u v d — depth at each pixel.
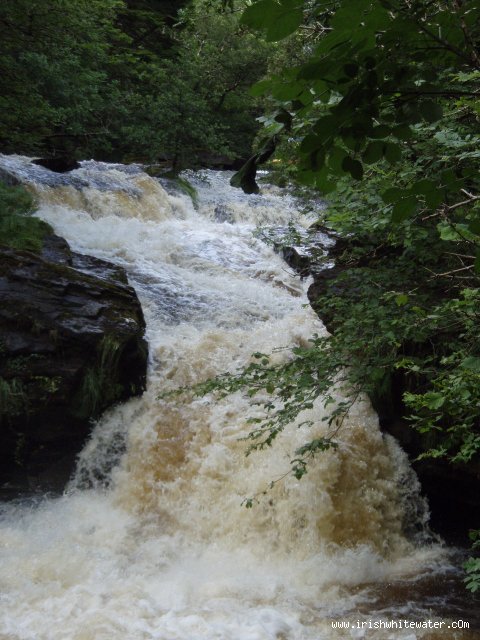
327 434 6.41
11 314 6.80
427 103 1.47
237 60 20.61
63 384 6.66
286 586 5.48
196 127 17.02
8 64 12.80
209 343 7.93
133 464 6.78
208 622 4.87
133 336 7.08
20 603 5.08
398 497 6.50
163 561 5.86
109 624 4.79
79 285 7.48
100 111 17.84
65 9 12.85
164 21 23.08
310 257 10.57
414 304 5.08
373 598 5.39
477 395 3.36
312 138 1.46
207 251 11.16
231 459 6.54
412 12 1.37
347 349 4.68
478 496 6.41
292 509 6.07
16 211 9.37
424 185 1.55
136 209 12.66
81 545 6.02
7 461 6.84
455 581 5.76
